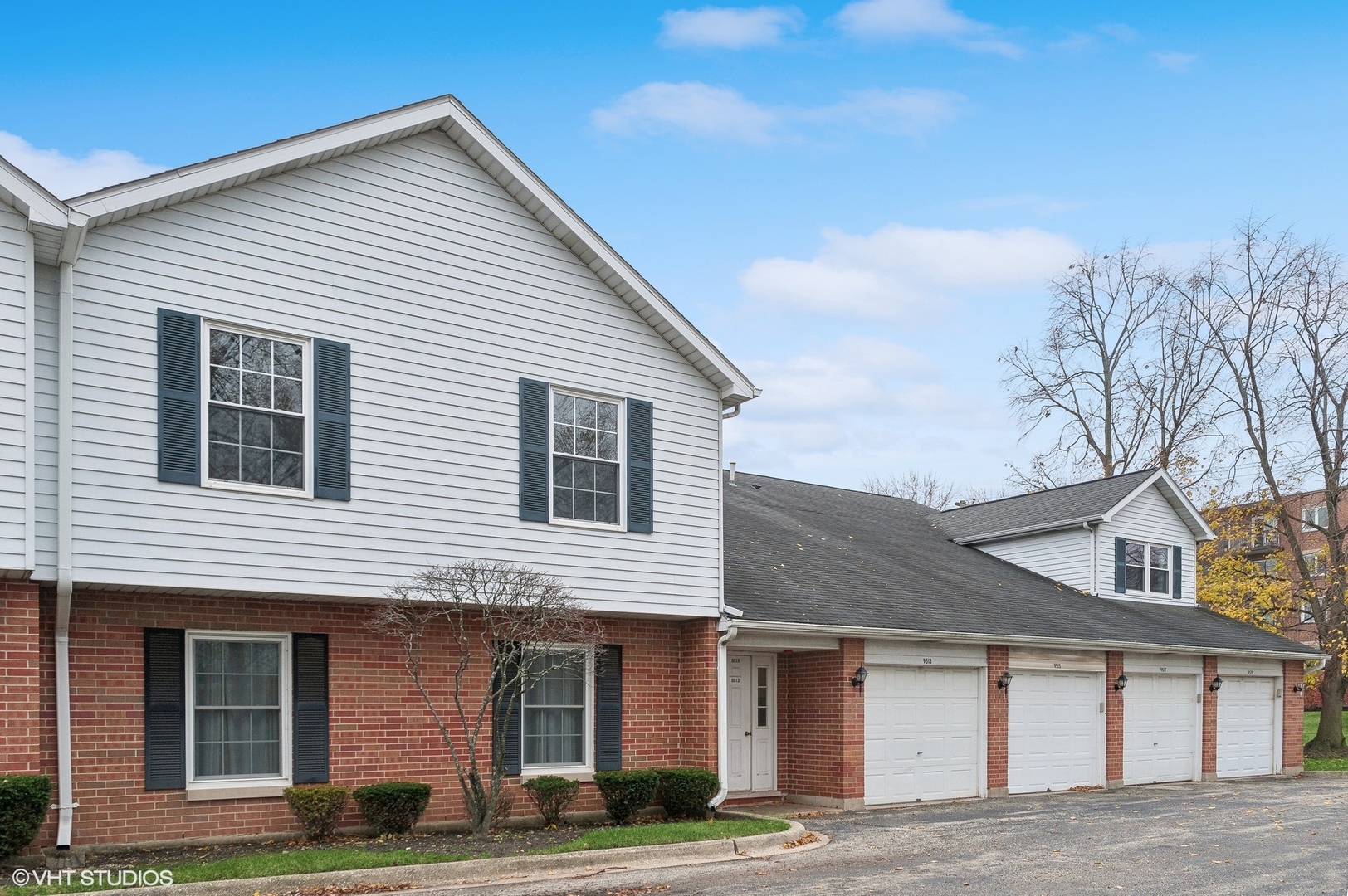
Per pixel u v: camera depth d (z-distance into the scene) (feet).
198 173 41.52
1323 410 115.96
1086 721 77.92
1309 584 113.91
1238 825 55.31
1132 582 94.73
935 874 40.91
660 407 56.29
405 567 46.37
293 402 44.39
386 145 47.91
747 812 57.88
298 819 44.68
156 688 42.24
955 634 66.33
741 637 58.54
